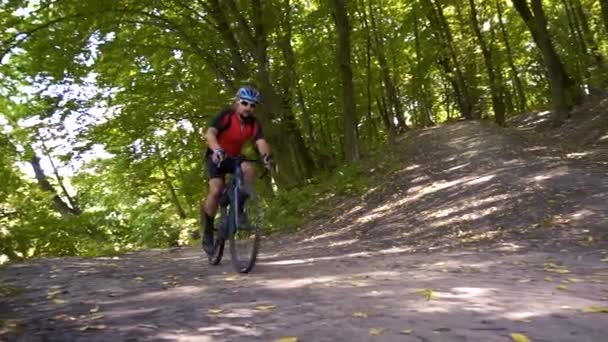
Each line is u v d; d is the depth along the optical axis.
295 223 14.27
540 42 25.05
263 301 4.55
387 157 23.03
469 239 8.75
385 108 39.06
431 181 15.09
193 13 18.30
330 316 3.95
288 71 21.42
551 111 31.70
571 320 3.73
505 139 21.42
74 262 8.48
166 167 24.61
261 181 20.02
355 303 4.34
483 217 9.98
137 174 24.41
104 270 7.18
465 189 12.63
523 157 15.80
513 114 40.16
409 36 35.94
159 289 5.43
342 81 20.42
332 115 29.08
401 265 6.75
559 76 24.88
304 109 26.25
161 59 18.97
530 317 3.81
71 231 14.71
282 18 19.45
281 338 3.46
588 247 7.29
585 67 27.69
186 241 21.59
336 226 13.00
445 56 38.00
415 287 4.94
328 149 27.58
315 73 26.09
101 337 3.66
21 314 4.51
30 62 17.81
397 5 32.72
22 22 16.84
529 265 6.44
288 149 19.64
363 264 6.96
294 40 26.17
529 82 49.75
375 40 28.59
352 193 16.47
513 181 12.08
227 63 18.48
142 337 3.61
